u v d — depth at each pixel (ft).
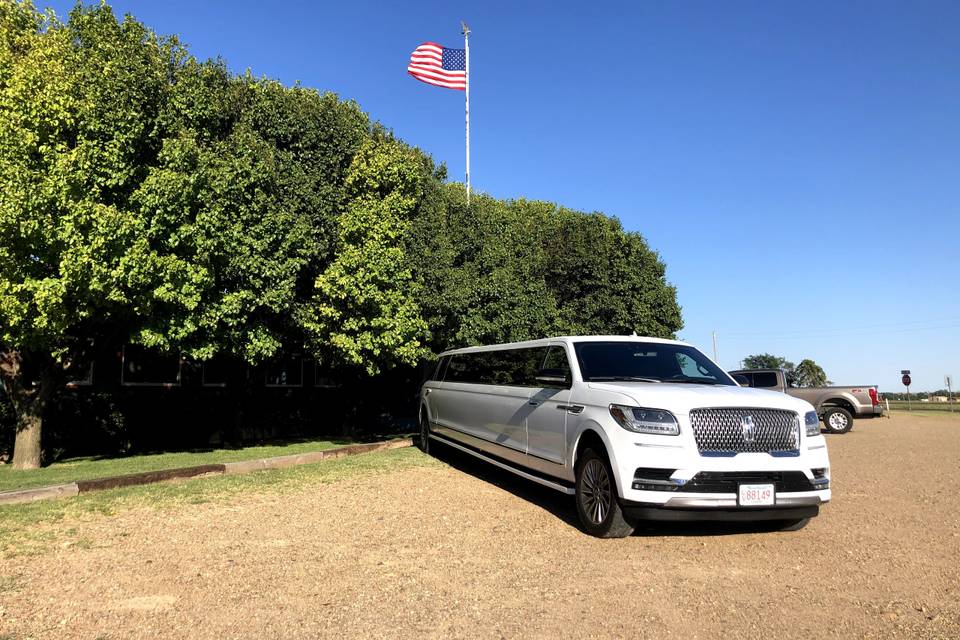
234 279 35.35
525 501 25.82
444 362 39.19
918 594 15.29
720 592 15.35
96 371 49.70
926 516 23.34
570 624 13.44
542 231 59.47
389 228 39.86
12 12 34.40
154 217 31.17
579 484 21.25
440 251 44.01
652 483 18.33
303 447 47.62
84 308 31.04
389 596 14.94
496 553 18.47
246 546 18.99
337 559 17.75
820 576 16.56
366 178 40.81
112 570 16.65
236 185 33.99
